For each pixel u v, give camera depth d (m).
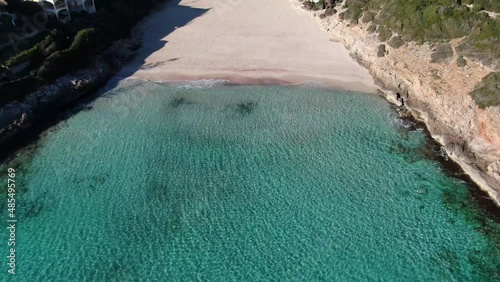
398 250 43.53
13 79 62.22
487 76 56.38
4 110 58.88
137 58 76.06
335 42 78.94
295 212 47.59
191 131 59.03
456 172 51.78
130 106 64.38
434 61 63.91
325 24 83.69
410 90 62.50
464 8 67.00
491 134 51.41
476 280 40.88
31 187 51.16
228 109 63.03
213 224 46.59
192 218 47.31
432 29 66.81
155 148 56.25
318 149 55.50
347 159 53.97
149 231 46.03
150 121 61.06
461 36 64.81
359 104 63.38
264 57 75.38
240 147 56.12
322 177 51.59
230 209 48.16
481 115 53.56
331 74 70.38
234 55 76.06
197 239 45.12
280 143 56.59
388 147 55.56
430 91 59.47
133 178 52.03
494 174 48.88
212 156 54.84
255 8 93.44
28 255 44.00
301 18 88.06
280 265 42.50
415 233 45.09
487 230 45.22
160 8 94.31
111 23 78.19
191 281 41.44
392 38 70.06
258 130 58.88
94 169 53.38
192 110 63.09
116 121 61.31
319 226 46.03
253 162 53.84
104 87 69.06
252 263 42.78
